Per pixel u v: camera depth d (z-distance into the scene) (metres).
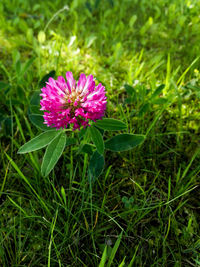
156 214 0.11
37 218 0.10
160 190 0.11
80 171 0.11
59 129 0.10
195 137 0.13
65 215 0.10
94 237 0.10
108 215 0.10
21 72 0.15
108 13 0.24
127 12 0.26
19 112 0.14
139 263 0.09
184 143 0.13
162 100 0.13
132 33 0.23
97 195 0.11
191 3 0.26
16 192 0.11
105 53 0.20
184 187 0.11
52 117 0.09
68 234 0.10
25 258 0.09
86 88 0.09
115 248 0.08
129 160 0.12
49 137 0.10
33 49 0.20
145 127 0.13
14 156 0.12
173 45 0.20
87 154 0.11
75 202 0.11
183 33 0.22
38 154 0.12
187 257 0.09
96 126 0.10
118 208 0.11
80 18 0.24
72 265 0.09
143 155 0.12
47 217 0.10
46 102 0.09
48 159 0.09
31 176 0.12
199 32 0.22
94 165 0.11
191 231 0.10
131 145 0.10
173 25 0.24
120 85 0.16
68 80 0.10
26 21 0.25
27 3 0.27
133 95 0.14
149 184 0.12
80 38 0.22
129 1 0.28
